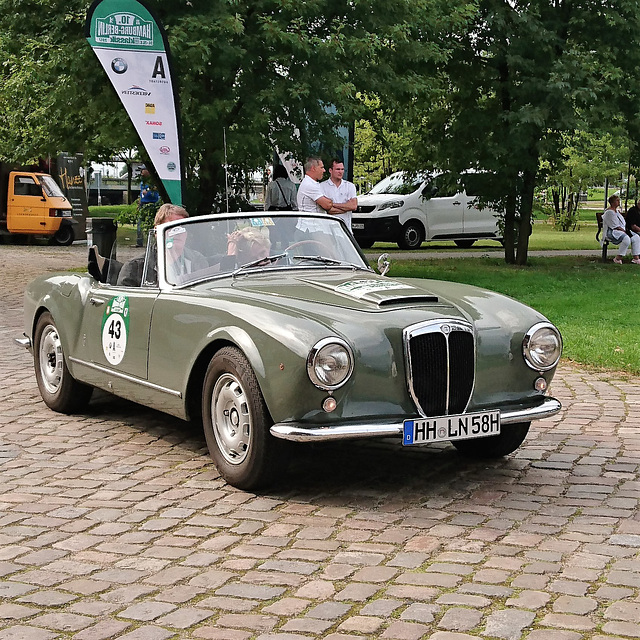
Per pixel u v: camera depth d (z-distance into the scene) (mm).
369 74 15125
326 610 3693
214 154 14617
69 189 30500
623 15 18797
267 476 5156
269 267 6129
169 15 13523
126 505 5078
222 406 5367
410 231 25953
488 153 19438
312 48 14062
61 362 7242
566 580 3980
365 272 6359
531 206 20953
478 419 5137
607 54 18891
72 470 5762
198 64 13266
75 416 7254
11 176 27766
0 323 12250
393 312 5160
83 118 15828
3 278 17906
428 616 3627
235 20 13148
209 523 4773
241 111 14625
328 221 6617
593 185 44812
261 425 5047
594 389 8320
